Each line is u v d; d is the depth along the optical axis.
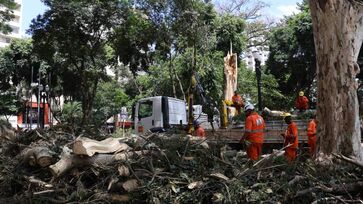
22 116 41.47
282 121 12.93
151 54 27.97
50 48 24.80
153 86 32.59
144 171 6.02
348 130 7.73
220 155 6.95
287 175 5.85
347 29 7.73
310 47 29.67
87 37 24.69
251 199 5.38
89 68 27.67
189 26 24.47
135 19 24.69
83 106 26.38
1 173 6.52
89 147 6.11
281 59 31.30
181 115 19.69
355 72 7.84
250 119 9.25
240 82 30.86
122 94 42.66
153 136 7.21
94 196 5.78
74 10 23.25
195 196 5.54
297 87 32.25
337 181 5.70
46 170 6.39
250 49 38.59
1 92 41.41
